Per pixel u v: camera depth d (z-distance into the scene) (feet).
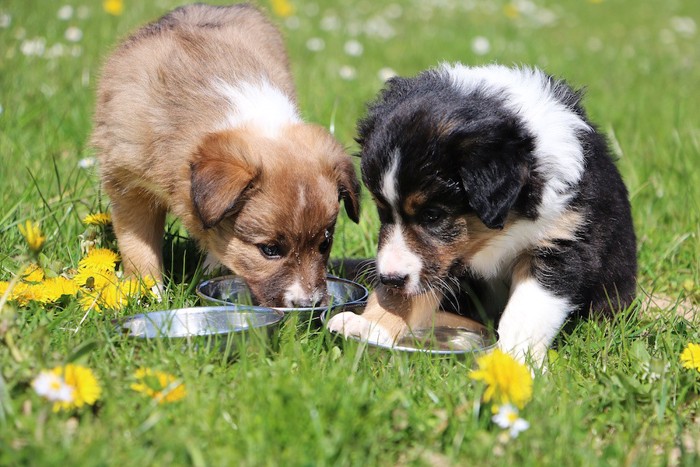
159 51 15.78
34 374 10.08
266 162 14.06
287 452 9.18
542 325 13.42
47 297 12.91
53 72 25.75
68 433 9.21
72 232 16.21
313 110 24.79
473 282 14.78
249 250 14.30
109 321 12.04
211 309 12.87
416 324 14.10
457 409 10.33
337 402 9.93
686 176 21.45
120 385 10.33
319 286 14.24
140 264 15.44
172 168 14.62
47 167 19.24
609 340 12.97
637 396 11.10
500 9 53.42
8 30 28.43
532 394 10.61
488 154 12.58
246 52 16.60
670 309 15.53
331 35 38.70
